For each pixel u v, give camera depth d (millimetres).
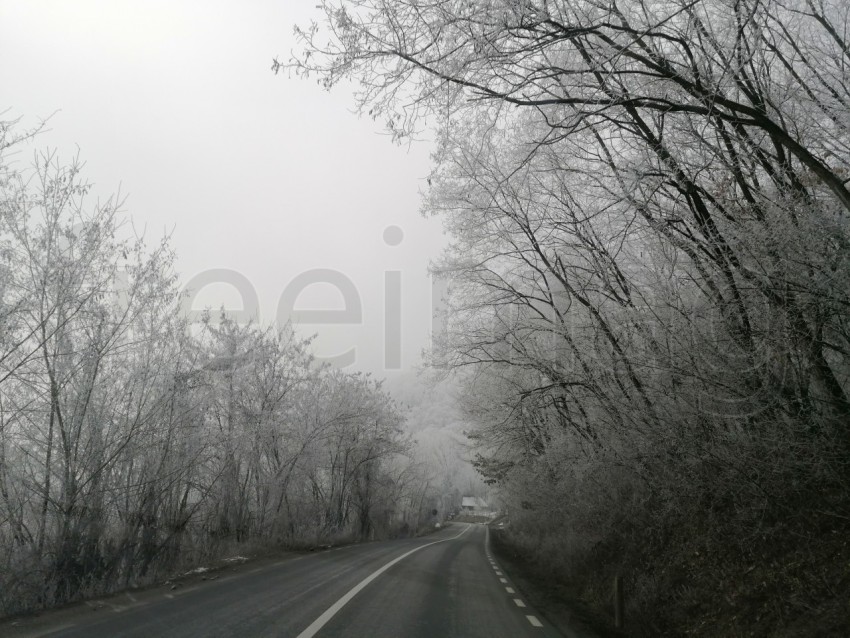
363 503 35531
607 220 11234
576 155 11125
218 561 15570
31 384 10938
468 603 10531
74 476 10797
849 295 7301
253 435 20875
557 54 8867
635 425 11398
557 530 18703
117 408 12398
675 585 9625
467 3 6852
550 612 10125
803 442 8055
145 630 6996
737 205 9039
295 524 25406
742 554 8719
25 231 11117
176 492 14617
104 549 11305
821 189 8391
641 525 12258
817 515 7965
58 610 8539
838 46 8539
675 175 8867
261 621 7688
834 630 5754
